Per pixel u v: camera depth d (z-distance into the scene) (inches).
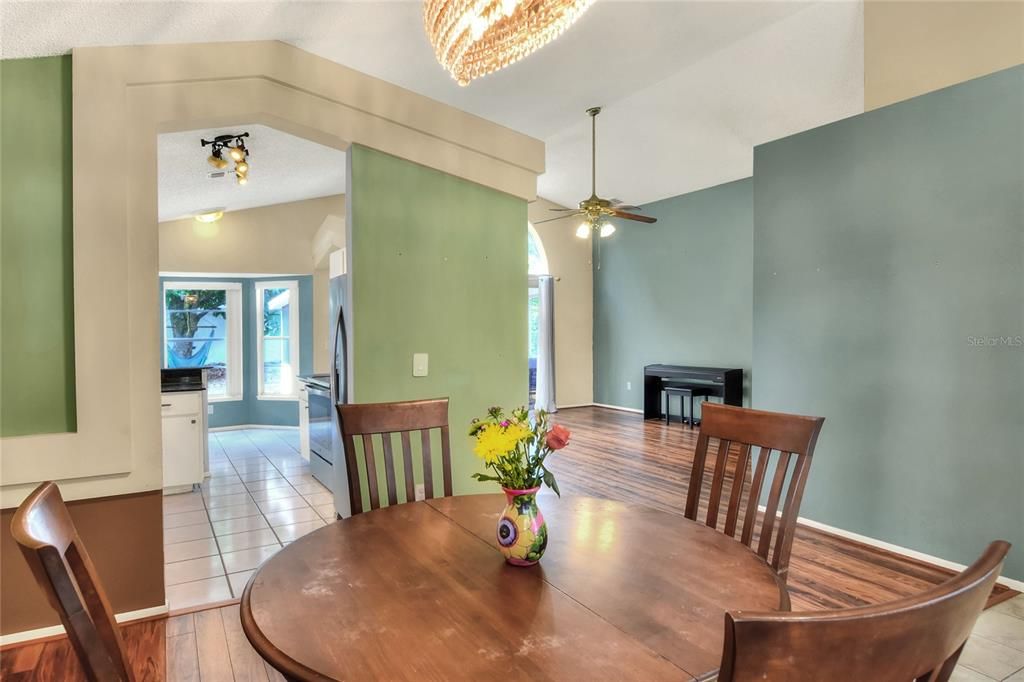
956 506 115.3
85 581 39.4
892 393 125.6
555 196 335.3
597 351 364.2
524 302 138.9
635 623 41.1
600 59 115.7
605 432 269.6
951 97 115.9
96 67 88.3
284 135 155.2
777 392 148.6
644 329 330.0
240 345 285.4
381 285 117.0
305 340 275.9
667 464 206.1
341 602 44.7
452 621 41.6
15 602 86.1
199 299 280.5
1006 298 108.6
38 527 34.7
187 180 184.7
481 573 50.0
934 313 118.7
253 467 204.7
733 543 57.1
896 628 22.2
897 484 124.7
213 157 151.4
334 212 274.8
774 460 149.3
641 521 63.7
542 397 338.0
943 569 116.1
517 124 134.2
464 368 128.9
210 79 96.0
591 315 366.6
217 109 96.8
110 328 89.7
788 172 145.9
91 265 88.5
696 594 45.8
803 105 191.0
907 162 122.8
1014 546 107.4
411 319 121.1
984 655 85.7
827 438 138.0
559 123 138.7
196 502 162.4
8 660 82.1
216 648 86.9
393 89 115.7
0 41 78.7
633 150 253.8
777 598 45.0
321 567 51.4
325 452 176.4
